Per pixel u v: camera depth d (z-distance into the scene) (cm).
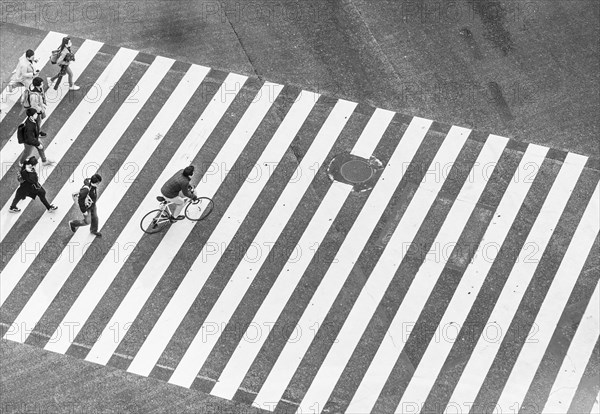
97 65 2156
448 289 1852
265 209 1953
